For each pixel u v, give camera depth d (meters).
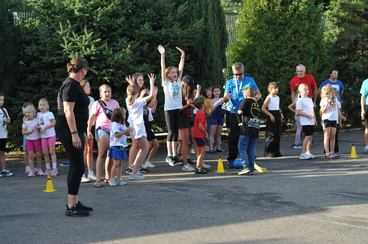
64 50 12.78
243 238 5.91
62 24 13.20
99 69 12.95
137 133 9.54
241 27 17.08
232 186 8.81
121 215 7.01
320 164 10.96
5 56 13.09
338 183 8.87
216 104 12.72
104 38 13.41
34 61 13.28
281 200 7.71
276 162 11.38
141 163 9.73
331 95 11.77
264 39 16.55
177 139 11.18
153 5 14.04
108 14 13.30
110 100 9.34
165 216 6.91
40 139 10.57
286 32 16.48
